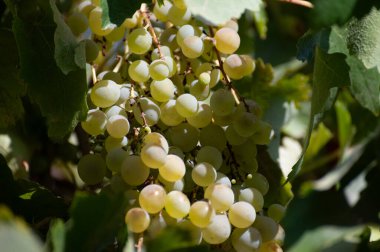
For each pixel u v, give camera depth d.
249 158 0.80
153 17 0.84
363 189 0.83
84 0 0.90
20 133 0.93
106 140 0.78
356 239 0.79
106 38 0.83
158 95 0.78
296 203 0.77
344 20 0.75
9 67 0.84
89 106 0.80
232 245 0.76
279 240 0.77
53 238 0.68
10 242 0.62
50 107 0.79
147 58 0.82
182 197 0.73
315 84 0.83
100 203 0.69
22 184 0.80
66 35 0.77
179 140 0.78
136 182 0.75
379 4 0.77
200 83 0.79
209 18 0.75
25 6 0.77
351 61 0.86
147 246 0.70
